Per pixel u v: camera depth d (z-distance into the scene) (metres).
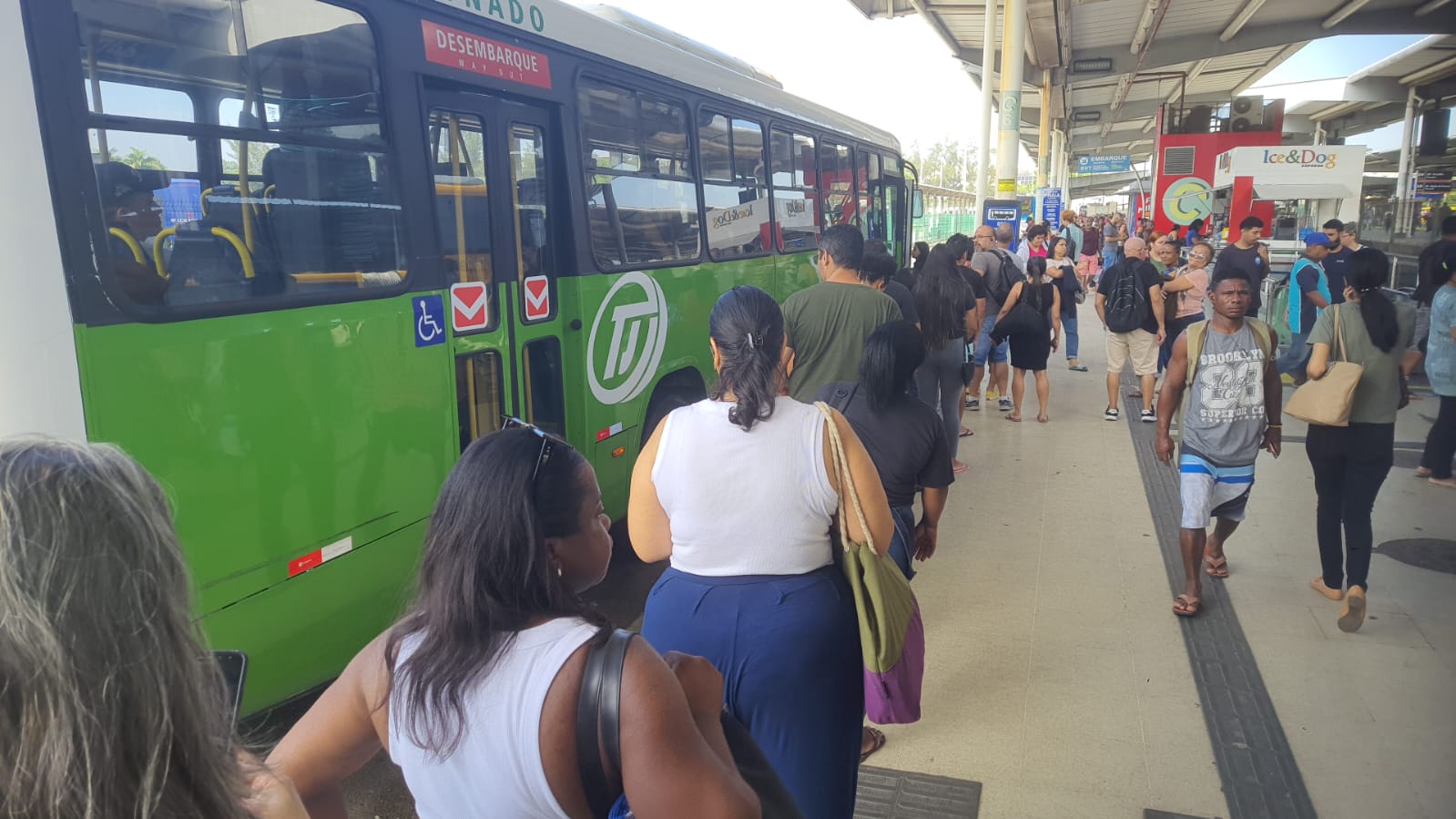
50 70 2.58
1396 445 8.16
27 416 2.55
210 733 0.97
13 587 0.86
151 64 2.83
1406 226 13.05
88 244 2.65
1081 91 37.50
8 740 0.86
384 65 3.71
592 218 5.23
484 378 4.43
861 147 10.28
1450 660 4.39
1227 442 4.76
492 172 4.49
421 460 3.88
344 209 3.52
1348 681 4.22
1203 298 9.59
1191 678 4.28
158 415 2.82
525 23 4.65
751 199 7.35
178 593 0.96
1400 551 5.74
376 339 3.62
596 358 5.28
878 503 2.50
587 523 1.61
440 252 4.00
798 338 4.46
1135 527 6.34
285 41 3.27
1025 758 3.69
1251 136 21.81
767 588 2.45
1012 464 7.91
